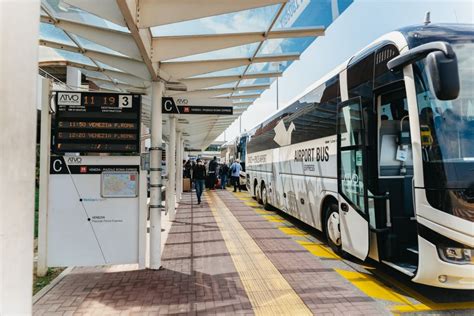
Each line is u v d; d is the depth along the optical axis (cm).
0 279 195
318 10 503
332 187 635
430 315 387
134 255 534
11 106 201
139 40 428
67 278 507
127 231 532
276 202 1058
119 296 438
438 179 379
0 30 197
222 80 784
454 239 366
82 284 481
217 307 406
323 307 407
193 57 626
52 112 521
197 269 550
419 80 406
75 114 516
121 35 500
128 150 525
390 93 495
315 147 722
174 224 950
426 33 427
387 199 491
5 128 198
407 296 443
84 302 419
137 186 535
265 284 483
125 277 511
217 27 516
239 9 423
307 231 868
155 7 409
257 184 1390
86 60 701
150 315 385
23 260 208
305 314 388
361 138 509
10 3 201
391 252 481
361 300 429
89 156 525
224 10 421
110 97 523
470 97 398
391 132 513
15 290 203
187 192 1995
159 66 575
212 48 533
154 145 559
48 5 454
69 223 520
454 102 395
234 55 647
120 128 525
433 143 389
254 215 1126
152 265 548
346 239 560
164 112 606
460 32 425
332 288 469
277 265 573
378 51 497
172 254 641
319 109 707
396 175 508
